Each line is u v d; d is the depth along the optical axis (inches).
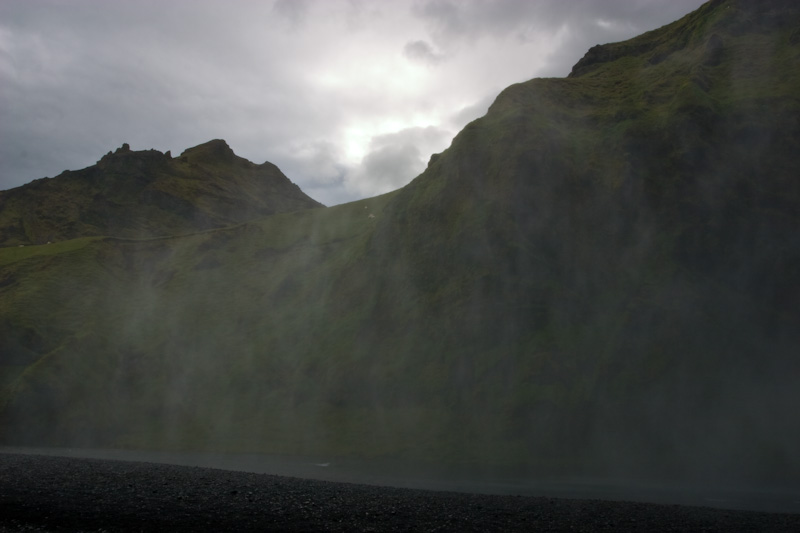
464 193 3164.4
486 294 2743.6
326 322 3326.8
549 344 2493.8
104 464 1486.2
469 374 2561.5
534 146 3068.4
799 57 3009.4
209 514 873.5
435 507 1013.2
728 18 3528.5
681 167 2795.3
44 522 812.0
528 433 2236.7
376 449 2304.4
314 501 1010.1
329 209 5236.2
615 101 3469.5
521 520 933.2
